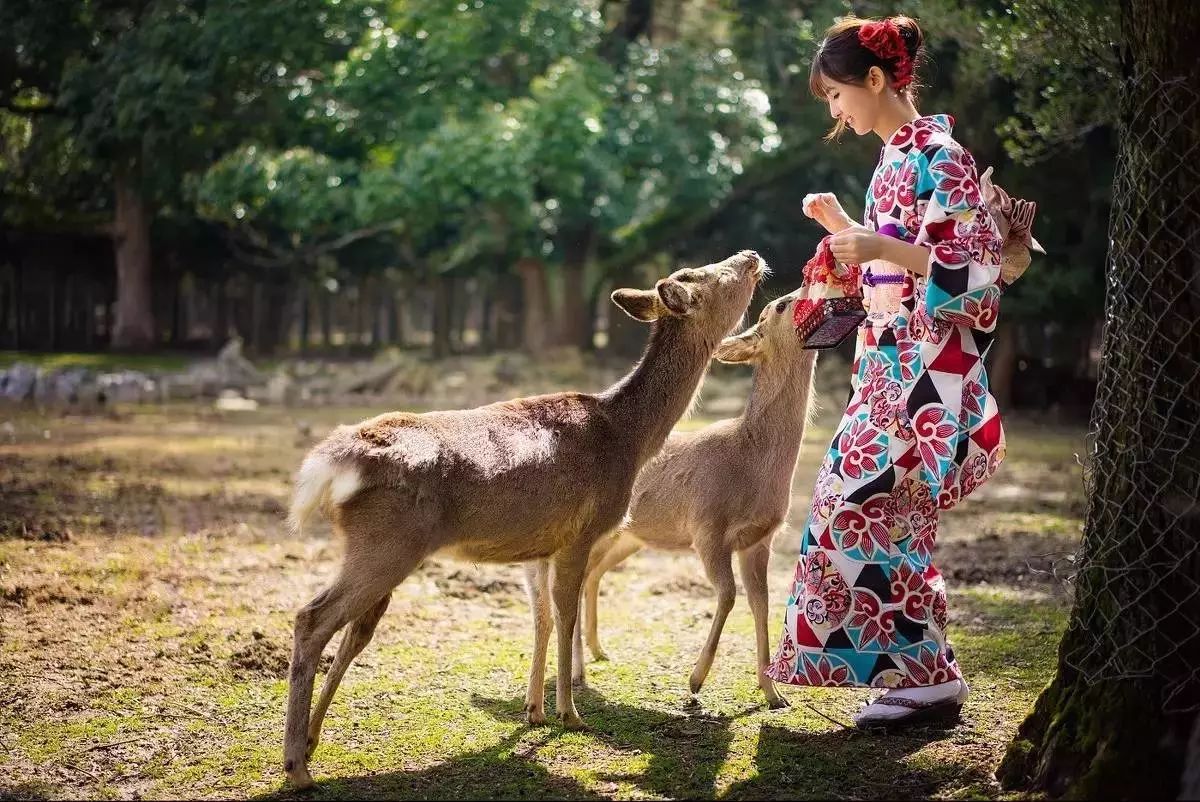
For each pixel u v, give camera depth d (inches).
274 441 520.7
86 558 272.7
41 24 590.2
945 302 150.1
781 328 194.2
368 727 175.2
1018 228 165.5
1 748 164.7
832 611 162.1
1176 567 136.9
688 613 246.1
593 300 948.6
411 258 1043.9
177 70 582.9
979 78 375.9
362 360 1031.6
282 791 150.6
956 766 154.3
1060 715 142.4
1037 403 721.6
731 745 166.7
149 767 158.9
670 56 845.2
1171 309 137.9
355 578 153.6
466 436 163.9
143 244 964.6
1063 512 377.7
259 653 206.4
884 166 162.2
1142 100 139.8
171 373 773.9
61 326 1024.9
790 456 194.9
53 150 749.3
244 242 1050.7
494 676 201.0
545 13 762.8
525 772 157.1
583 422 177.3
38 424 568.4
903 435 158.6
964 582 274.4
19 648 207.0
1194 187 136.4
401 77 712.4
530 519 168.2
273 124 691.4
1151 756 134.8
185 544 295.1
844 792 148.3
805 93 721.0
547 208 863.1
